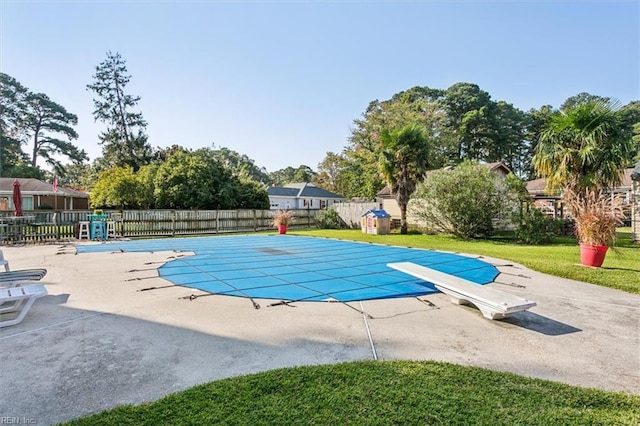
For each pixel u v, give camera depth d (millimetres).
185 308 4812
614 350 3457
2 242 12945
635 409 2383
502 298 4328
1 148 33125
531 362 3176
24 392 2598
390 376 2807
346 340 3668
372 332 3906
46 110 36844
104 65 33219
